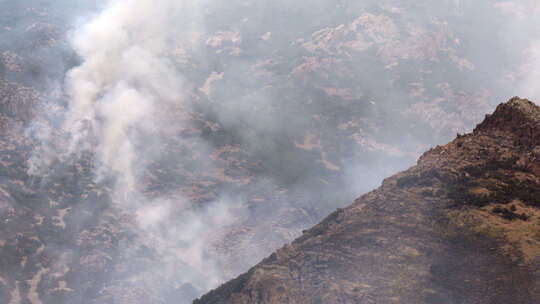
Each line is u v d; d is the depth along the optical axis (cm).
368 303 10075
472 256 10219
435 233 10706
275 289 10600
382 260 10569
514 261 9962
